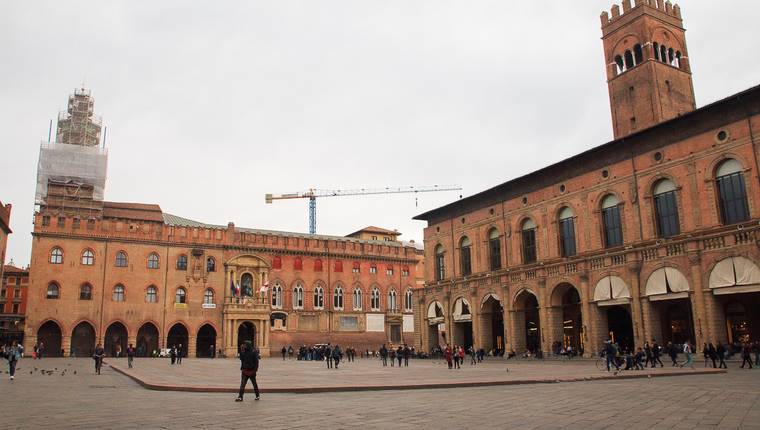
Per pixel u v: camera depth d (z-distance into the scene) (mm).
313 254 102750
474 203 73375
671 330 51875
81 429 14805
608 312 57875
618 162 55250
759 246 42625
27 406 20422
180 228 92125
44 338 81625
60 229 83812
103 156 91938
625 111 68438
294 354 96875
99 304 84250
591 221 57312
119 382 34062
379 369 47562
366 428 14797
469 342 75062
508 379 30859
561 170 61375
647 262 50688
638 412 17312
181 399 22938
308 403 21047
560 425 15016
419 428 14742
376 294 107750
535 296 64125
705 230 46750
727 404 18781
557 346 58750
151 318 87312
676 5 70625
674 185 50062
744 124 45188
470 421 15961
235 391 26078
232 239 95625
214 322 91750
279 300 98688
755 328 45906
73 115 96062
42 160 88938
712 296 45312
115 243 87000
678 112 66125
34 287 81000
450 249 77000
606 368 41562
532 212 64625
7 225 80688
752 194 44000
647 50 66375
